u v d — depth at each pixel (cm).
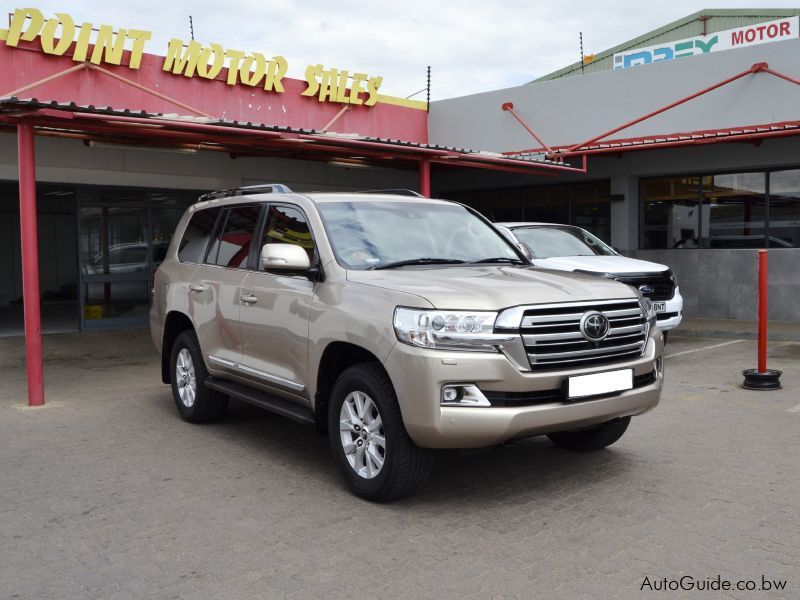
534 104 1712
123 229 1509
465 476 538
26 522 465
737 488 502
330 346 511
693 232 1608
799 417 699
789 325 1401
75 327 1528
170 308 727
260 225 625
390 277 500
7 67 1229
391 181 1881
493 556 401
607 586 364
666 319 1063
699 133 1378
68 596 366
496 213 1908
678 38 2608
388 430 464
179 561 403
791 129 1236
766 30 2044
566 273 539
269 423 716
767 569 379
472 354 439
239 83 1509
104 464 587
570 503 479
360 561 399
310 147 1056
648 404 503
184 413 718
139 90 1373
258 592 366
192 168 1558
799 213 1466
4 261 2203
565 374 456
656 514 457
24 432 696
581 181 1753
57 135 959
